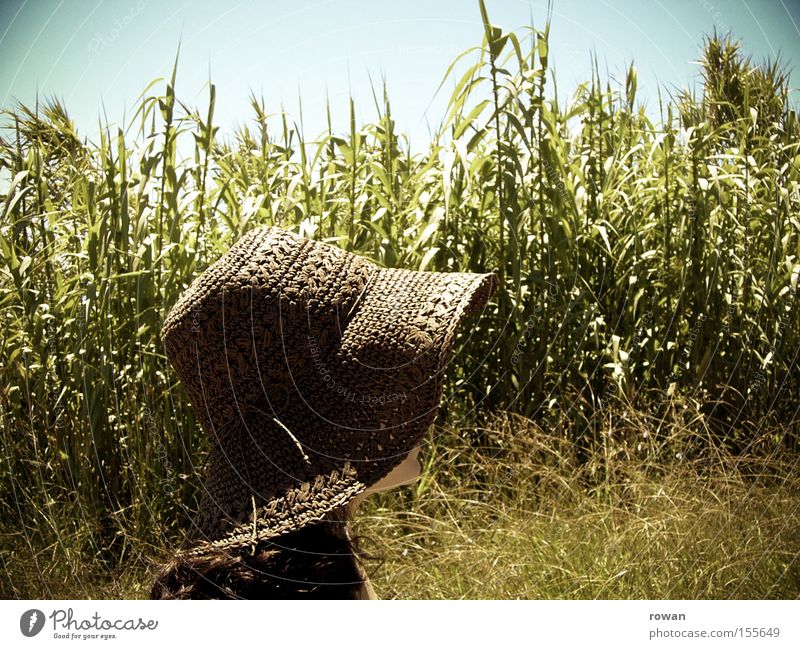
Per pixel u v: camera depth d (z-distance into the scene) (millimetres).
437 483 2949
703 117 3578
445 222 3182
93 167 3213
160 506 2928
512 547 2596
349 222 3363
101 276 3035
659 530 2512
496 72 3064
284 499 860
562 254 3217
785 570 2346
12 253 3061
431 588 2447
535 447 2898
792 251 3689
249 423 907
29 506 2914
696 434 2928
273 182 3416
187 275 3139
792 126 3648
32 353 3076
